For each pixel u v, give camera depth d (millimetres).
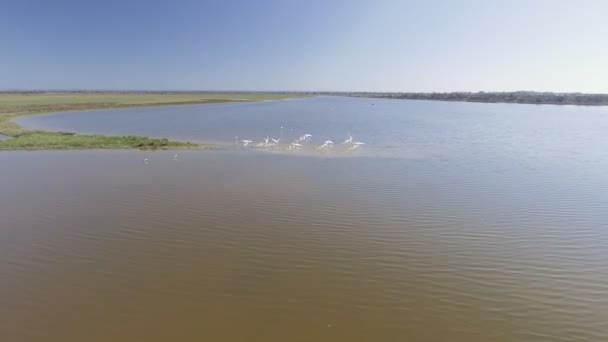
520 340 7602
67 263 10727
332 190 18047
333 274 10203
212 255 11273
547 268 10547
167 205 15703
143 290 9375
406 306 8750
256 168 22969
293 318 8297
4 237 12414
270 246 11898
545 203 16266
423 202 16312
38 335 7699
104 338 7609
